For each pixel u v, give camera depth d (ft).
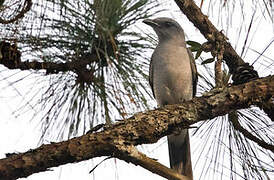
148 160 18.60
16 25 19.25
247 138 23.16
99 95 22.13
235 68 24.70
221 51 22.89
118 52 21.16
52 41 20.77
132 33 21.45
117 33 21.02
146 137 19.67
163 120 20.15
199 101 20.99
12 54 21.01
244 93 20.76
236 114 23.36
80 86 22.21
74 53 21.31
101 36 20.49
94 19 19.89
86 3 19.84
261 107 21.70
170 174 18.52
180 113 20.52
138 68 22.13
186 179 18.56
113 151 18.92
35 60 21.59
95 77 22.18
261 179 22.30
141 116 20.20
